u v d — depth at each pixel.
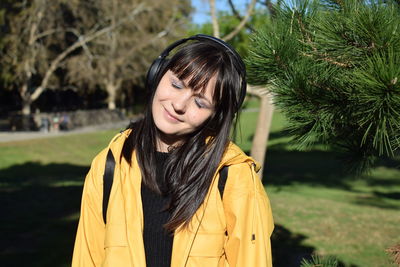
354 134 1.86
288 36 1.79
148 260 1.65
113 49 32.66
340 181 13.94
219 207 1.63
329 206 9.49
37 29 31.98
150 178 1.65
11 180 13.31
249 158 1.67
